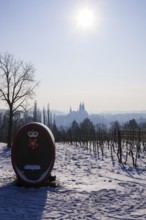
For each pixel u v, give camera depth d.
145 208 9.60
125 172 17.44
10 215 8.80
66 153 29.62
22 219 8.46
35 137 12.37
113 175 16.25
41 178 12.16
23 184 12.31
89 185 13.04
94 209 9.48
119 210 9.39
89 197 10.85
